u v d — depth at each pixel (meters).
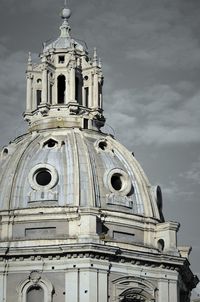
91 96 144.00
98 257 123.69
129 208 132.25
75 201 128.00
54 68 143.62
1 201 130.62
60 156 133.00
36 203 129.00
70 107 140.88
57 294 123.00
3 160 137.75
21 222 128.38
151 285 128.38
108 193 131.12
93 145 136.25
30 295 124.62
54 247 123.50
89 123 141.50
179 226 133.50
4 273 124.69
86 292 121.88
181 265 130.88
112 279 124.75
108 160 135.00
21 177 132.00
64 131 137.75
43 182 130.88
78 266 122.94
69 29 149.25
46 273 123.75
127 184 132.88
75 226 126.50
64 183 130.00
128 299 126.50
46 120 140.38
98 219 126.88
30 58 145.25
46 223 127.56
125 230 130.50
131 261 126.88
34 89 144.00
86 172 131.00
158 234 133.00
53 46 145.50
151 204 135.00
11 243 126.12
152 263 128.88
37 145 136.00
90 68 144.62
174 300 129.88
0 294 124.19
